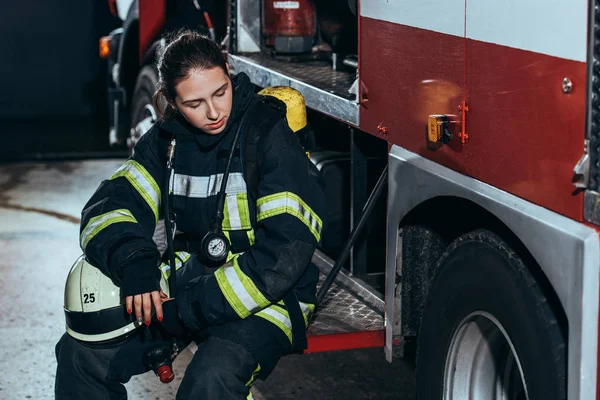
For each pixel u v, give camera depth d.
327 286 3.23
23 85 10.07
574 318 2.09
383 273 3.61
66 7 9.97
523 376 2.41
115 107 6.88
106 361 2.74
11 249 5.74
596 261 2.03
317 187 2.63
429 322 2.87
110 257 2.61
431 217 2.96
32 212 6.57
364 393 3.84
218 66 2.47
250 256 2.52
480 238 2.54
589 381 2.09
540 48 2.16
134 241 2.61
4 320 4.65
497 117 2.35
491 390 2.77
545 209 2.19
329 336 3.07
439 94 2.62
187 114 2.50
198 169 2.63
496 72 2.34
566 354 2.28
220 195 2.58
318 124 4.27
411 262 3.00
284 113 2.63
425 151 2.73
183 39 2.49
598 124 2.01
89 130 9.43
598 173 2.03
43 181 7.45
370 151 3.48
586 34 2.00
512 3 2.25
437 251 3.01
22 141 8.90
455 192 2.56
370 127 3.10
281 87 3.03
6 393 3.87
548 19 2.12
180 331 2.62
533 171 2.22
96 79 10.17
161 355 2.70
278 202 2.53
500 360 2.75
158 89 2.62
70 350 2.75
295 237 2.51
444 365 2.80
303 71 4.11
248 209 2.60
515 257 2.39
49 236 6.01
